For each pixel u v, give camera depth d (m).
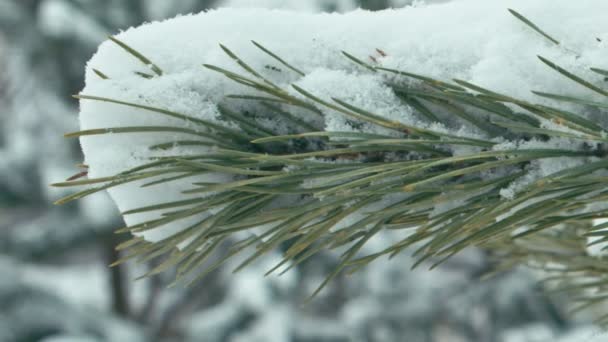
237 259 3.40
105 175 0.69
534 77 0.68
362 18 0.71
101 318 3.14
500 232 0.69
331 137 0.68
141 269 3.57
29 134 3.42
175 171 0.67
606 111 0.68
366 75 0.69
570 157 0.67
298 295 3.38
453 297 3.19
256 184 0.69
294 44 0.70
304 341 3.22
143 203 0.70
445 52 0.70
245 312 3.37
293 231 0.69
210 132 0.69
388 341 3.21
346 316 3.25
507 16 0.70
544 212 0.67
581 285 0.84
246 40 0.70
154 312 3.47
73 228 3.40
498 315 3.12
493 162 0.66
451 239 0.68
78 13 3.07
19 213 3.53
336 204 0.68
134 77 0.69
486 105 0.68
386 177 0.68
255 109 0.70
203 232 0.69
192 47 0.70
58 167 3.38
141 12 3.01
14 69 3.37
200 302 3.55
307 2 2.43
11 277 3.04
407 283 3.24
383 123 0.67
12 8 3.13
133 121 0.69
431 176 0.68
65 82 3.32
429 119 0.69
